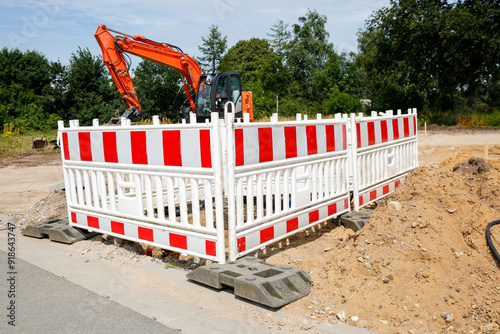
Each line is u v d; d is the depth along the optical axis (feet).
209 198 13.32
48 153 67.72
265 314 10.90
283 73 159.53
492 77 107.65
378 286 11.68
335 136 18.15
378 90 148.66
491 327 9.79
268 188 14.66
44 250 17.29
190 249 13.98
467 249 12.73
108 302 11.89
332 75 174.60
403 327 10.07
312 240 17.83
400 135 23.93
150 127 14.57
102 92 144.15
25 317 10.96
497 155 45.42
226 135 12.82
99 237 18.86
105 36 48.16
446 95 117.39
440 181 15.61
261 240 14.34
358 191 19.51
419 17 105.29
